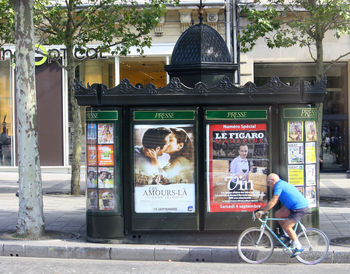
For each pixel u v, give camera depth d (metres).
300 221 9.08
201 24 10.24
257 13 13.19
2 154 20.17
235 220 9.11
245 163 9.11
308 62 19.25
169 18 19.03
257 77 19.31
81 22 14.12
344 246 8.97
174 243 9.22
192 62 9.85
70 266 8.23
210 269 8.16
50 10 13.85
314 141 9.26
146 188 9.16
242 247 8.55
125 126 9.25
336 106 19.64
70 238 9.61
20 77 9.54
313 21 13.03
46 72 19.69
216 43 10.11
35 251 8.93
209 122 9.09
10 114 20.08
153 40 19.12
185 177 9.16
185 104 9.07
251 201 9.12
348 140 19.61
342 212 12.25
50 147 19.91
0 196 14.61
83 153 19.88
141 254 8.78
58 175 19.45
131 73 19.41
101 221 9.20
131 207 9.17
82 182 17.73
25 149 9.57
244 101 8.94
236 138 9.09
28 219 9.57
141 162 9.16
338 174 19.20
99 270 8.00
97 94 9.02
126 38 14.20
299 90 8.91
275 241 8.98
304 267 8.34
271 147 9.09
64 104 19.78
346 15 12.59
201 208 9.20
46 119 19.84
